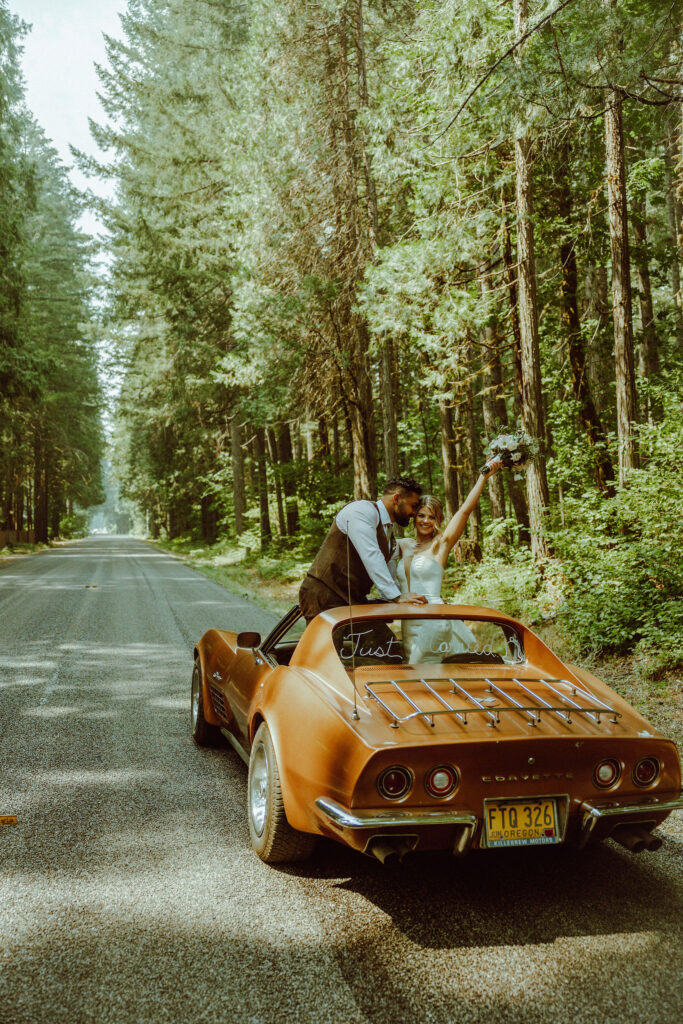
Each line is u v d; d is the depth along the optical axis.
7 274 26.14
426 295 12.22
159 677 8.04
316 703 3.38
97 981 2.68
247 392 27.92
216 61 25.53
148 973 2.73
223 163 18.47
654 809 3.17
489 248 12.89
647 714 6.21
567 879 3.56
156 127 27.34
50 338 45.97
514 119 7.24
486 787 3.02
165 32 27.19
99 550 50.81
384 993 2.62
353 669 3.49
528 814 3.09
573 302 15.77
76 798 4.51
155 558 38.12
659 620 8.11
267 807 3.57
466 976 2.73
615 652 8.38
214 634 5.83
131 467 64.25
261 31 16.95
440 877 3.57
